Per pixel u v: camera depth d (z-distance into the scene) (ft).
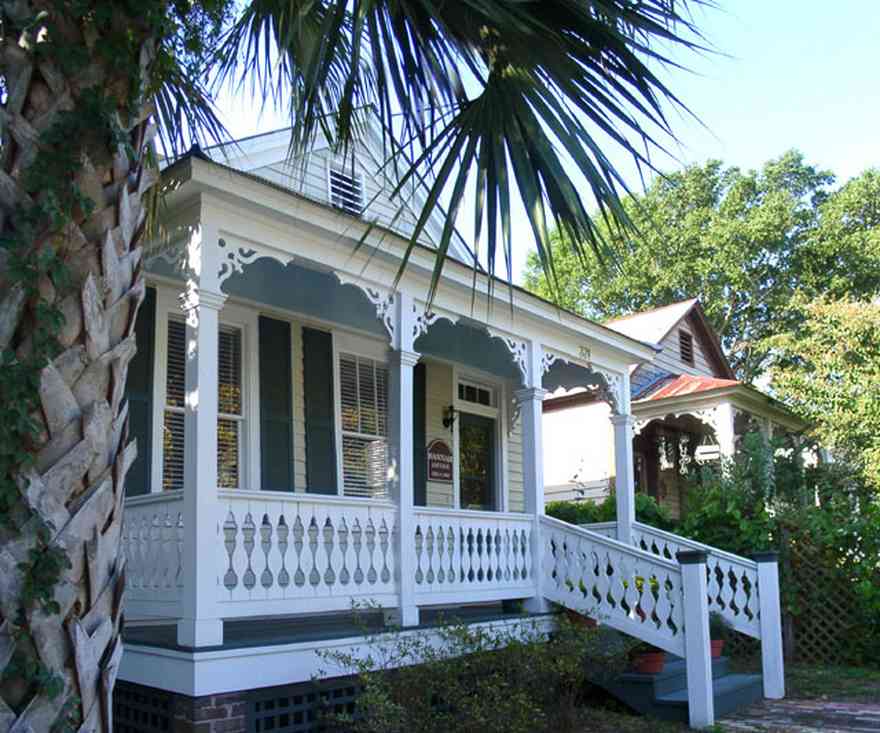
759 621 27.94
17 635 7.89
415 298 25.84
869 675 30.68
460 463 38.86
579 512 43.86
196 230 19.71
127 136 8.94
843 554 34.17
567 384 39.70
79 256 8.55
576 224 11.80
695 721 22.89
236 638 20.45
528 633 23.88
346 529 22.39
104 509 8.55
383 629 22.11
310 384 30.96
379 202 34.06
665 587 24.94
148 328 26.23
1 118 8.51
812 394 54.24
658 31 10.59
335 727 20.26
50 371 8.19
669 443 55.93
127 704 19.65
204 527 18.53
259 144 29.55
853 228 90.84
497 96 12.10
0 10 8.77
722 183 97.50
